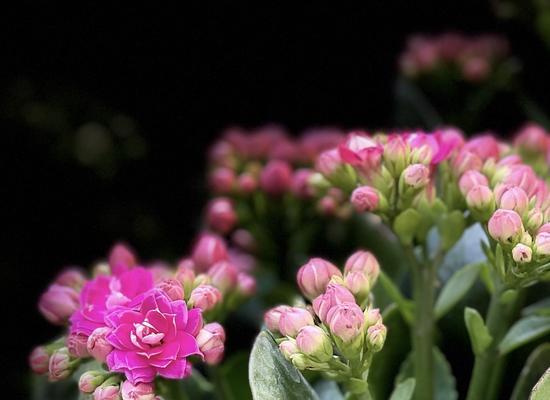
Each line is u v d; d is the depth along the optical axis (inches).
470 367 16.5
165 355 13.7
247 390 16.9
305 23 25.3
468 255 16.4
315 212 19.2
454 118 22.0
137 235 25.3
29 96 24.9
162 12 24.7
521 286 14.6
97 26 24.6
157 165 25.8
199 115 25.8
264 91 25.8
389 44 25.5
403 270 17.1
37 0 24.0
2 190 24.1
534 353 15.1
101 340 13.8
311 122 25.8
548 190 14.9
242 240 19.8
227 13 25.0
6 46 24.3
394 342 16.0
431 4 25.3
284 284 19.6
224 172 19.3
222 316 15.3
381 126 25.4
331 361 13.9
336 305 13.8
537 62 23.2
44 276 24.0
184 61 25.3
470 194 14.6
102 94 25.6
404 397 14.4
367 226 18.9
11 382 22.6
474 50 22.0
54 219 24.6
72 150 25.2
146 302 13.9
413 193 14.7
